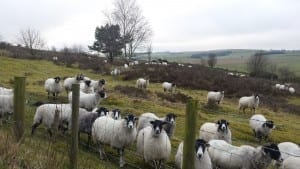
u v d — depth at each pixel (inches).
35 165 307.9
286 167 488.7
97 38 3939.5
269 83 2337.6
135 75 2095.2
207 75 2127.2
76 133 348.2
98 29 3912.4
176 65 2596.0
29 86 1332.4
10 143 331.3
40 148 372.8
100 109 660.7
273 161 564.4
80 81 1224.8
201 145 467.8
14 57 2330.2
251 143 894.4
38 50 3149.6
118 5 4375.0
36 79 1600.6
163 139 521.7
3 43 2918.3
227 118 1196.5
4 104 655.1
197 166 468.8
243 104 1409.9
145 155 530.6
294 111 1609.3
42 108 613.9
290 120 1365.7
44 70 1974.7
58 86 1129.4
